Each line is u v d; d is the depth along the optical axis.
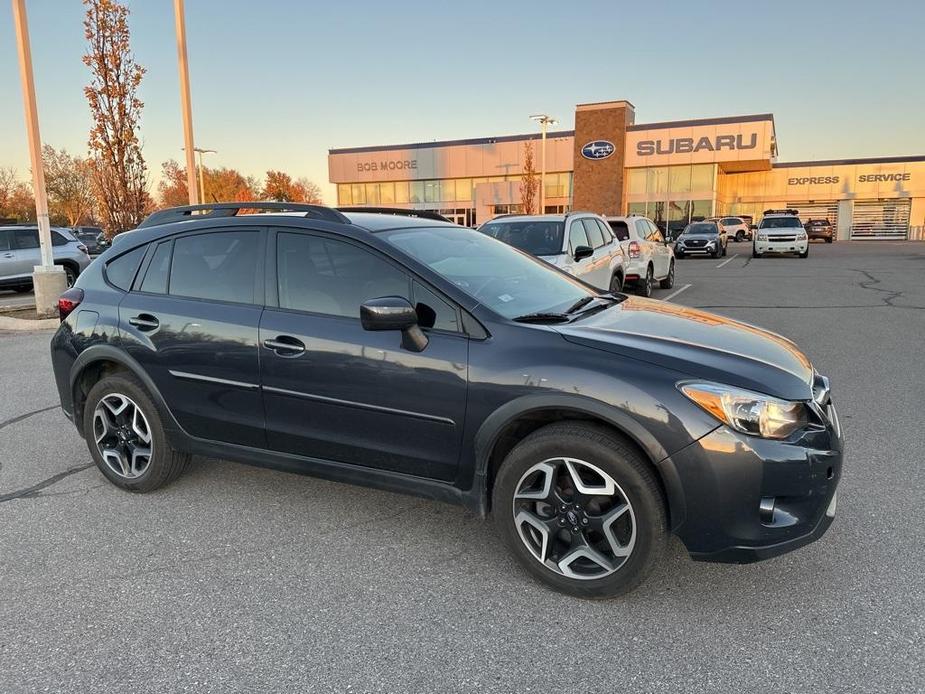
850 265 22.19
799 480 2.74
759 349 3.17
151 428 4.05
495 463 3.21
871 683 2.43
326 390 3.41
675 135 43.78
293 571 3.29
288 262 3.64
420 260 3.37
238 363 3.66
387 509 3.98
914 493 3.99
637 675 2.51
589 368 2.87
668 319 3.54
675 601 2.98
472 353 3.10
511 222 9.88
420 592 3.09
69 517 3.92
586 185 45.88
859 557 3.29
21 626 2.87
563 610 2.93
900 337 8.79
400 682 2.49
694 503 2.74
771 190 51.50
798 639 2.69
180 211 4.27
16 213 67.94
